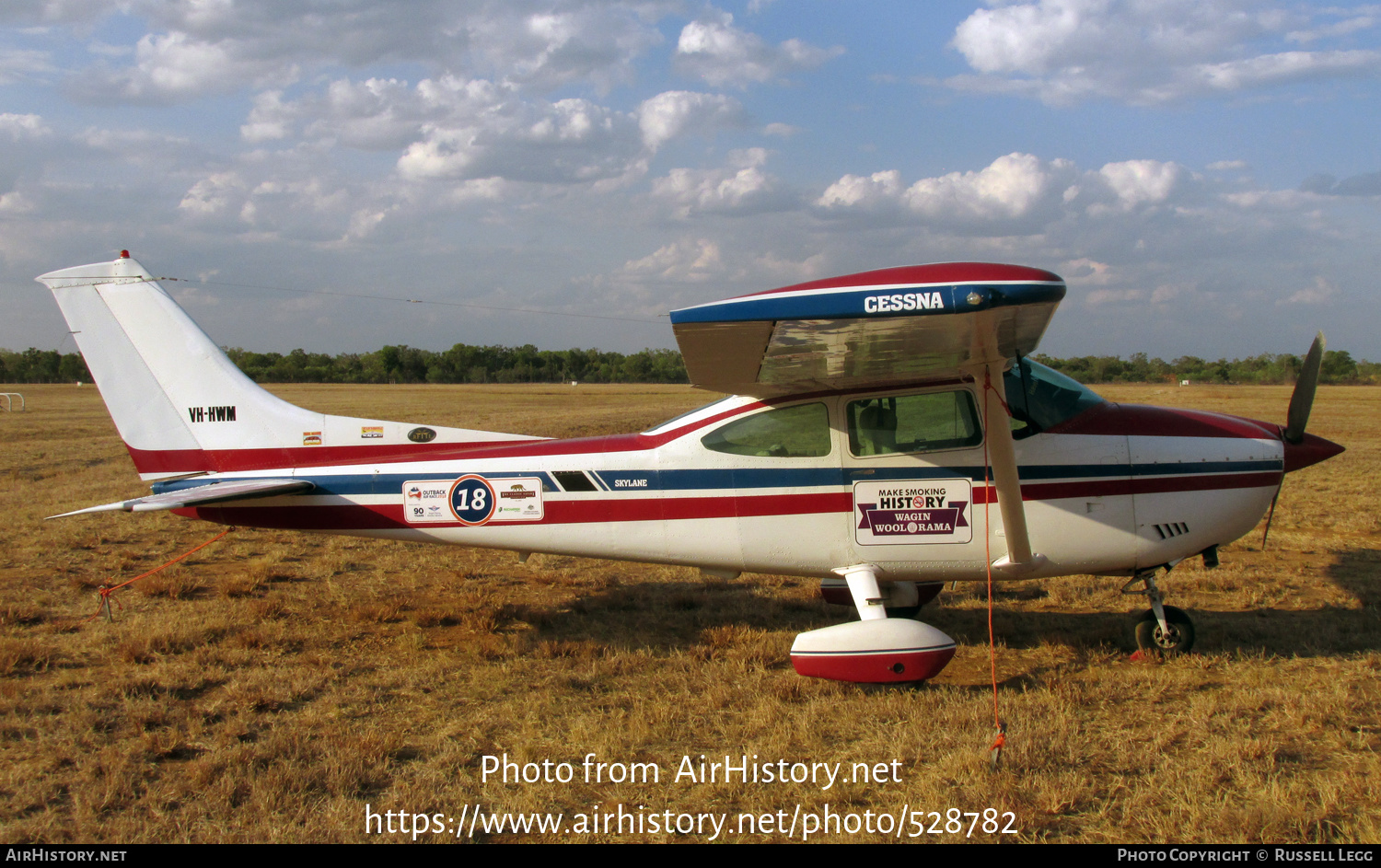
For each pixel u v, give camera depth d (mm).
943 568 5094
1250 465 5086
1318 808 3164
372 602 6277
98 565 7277
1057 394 5121
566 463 5445
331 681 4691
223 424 5957
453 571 7406
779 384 4883
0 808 3242
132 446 5992
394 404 40312
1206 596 6465
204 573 7117
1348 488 11562
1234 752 3615
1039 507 5016
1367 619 5656
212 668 4781
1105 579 6965
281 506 5805
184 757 3713
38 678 4602
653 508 5328
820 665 4535
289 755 3664
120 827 3090
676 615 6105
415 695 4508
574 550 5512
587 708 4332
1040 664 5000
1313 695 4234
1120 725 4012
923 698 4375
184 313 6004
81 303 5973
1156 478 5027
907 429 5008
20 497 11008
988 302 3443
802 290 3543
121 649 4930
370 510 5703
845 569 5152
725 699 4371
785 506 5148
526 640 5465
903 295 3488
